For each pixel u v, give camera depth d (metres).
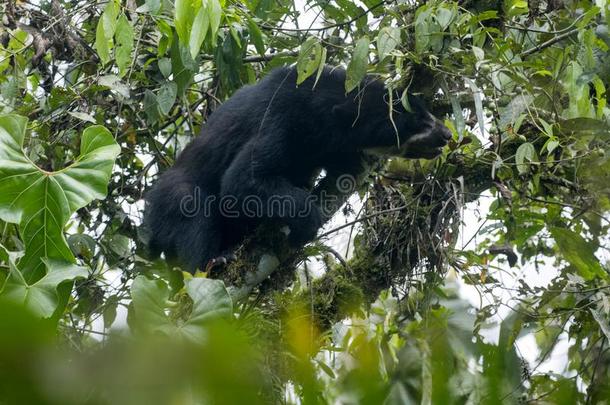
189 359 2.04
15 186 6.85
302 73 9.49
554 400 3.39
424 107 10.81
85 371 1.99
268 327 8.88
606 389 7.09
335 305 9.90
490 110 10.30
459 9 10.45
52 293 6.57
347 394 3.18
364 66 9.11
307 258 10.28
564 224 11.66
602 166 10.30
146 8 9.75
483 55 9.26
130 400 2.01
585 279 10.94
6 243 9.36
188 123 12.61
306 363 7.25
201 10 8.45
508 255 10.45
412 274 10.34
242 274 10.00
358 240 10.59
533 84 10.42
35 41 10.45
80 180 7.02
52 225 6.91
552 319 10.73
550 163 10.31
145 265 10.95
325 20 12.16
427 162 10.75
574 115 10.06
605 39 10.68
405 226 10.29
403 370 9.62
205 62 12.82
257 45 10.64
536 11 11.03
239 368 2.21
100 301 10.40
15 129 7.00
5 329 1.81
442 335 10.12
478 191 10.59
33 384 1.84
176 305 7.83
